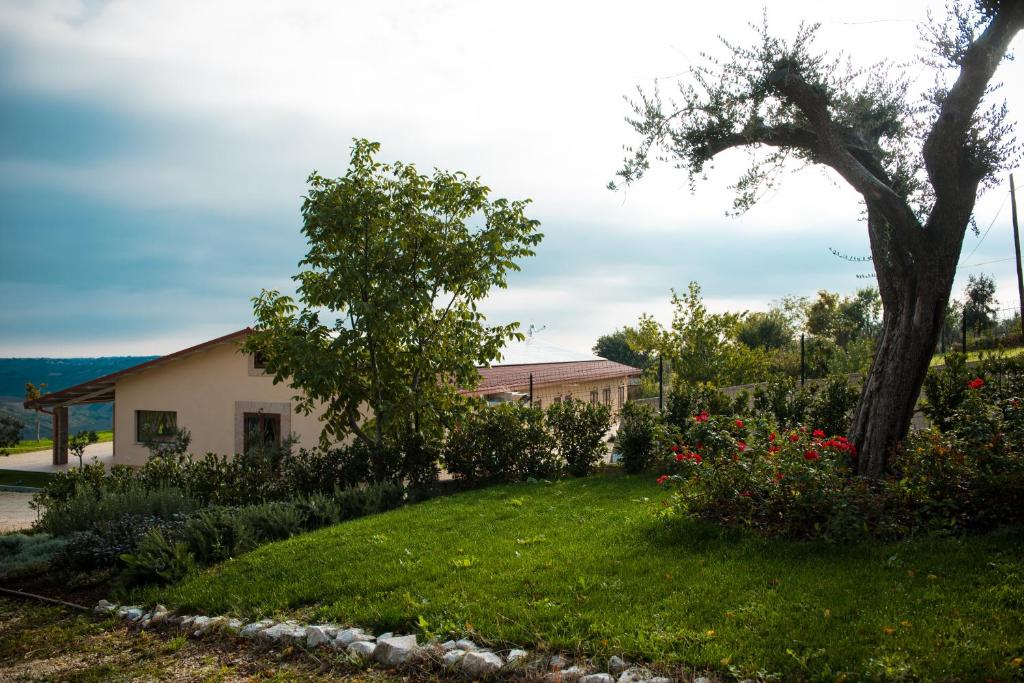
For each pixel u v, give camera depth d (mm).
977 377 10523
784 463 7184
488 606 5477
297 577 6762
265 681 4867
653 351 26672
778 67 8211
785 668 4133
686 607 5141
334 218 11703
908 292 8320
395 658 4867
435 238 12344
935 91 8320
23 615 6781
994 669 3871
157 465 12172
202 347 18625
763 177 8812
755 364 26109
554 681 4305
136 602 6773
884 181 8727
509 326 13117
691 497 7711
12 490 19391
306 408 12586
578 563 6395
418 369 12711
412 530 8406
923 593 4973
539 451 13203
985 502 6402
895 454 8047
